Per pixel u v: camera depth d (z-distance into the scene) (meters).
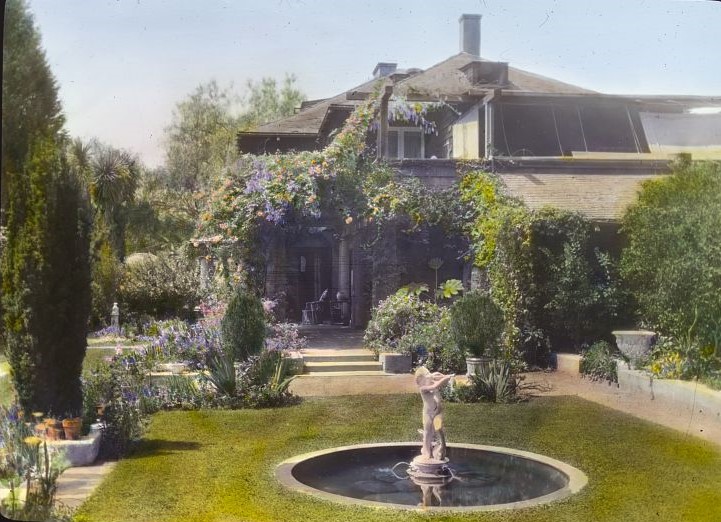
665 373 7.29
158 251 7.29
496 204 9.23
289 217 8.15
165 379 6.87
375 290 9.08
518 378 7.86
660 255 7.95
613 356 7.86
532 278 8.50
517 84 10.05
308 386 7.25
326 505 4.78
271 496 4.74
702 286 7.68
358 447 5.80
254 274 7.73
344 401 6.64
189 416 6.46
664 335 7.81
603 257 8.47
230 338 7.21
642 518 4.63
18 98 5.39
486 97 9.89
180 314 7.38
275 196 7.77
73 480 4.99
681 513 4.66
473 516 4.69
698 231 7.83
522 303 8.48
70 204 5.60
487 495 5.10
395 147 10.51
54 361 5.50
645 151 8.63
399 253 9.50
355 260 9.05
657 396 7.04
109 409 6.10
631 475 5.21
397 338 8.74
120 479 4.92
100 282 6.83
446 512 4.76
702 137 8.33
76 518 4.42
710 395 6.61
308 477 5.33
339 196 8.76
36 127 5.46
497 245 8.95
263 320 7.38
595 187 8.80
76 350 5.62
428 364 8.41
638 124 8.79
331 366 7.78
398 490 5.19
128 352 6.89
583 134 9.52
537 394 7.27
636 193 8.41
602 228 8.54
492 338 8.44
